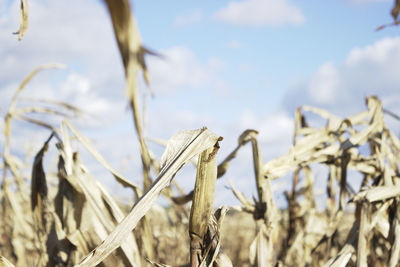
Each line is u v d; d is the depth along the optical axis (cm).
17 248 316
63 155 238
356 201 246
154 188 125
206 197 143
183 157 129
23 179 356
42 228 241
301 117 336
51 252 235
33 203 247
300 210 344
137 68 70
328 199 353
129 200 262
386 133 326
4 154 307
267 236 248
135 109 82
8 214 346
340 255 230
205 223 145
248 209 256
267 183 256
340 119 322
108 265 206
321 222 339
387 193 231
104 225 228
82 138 227
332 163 296
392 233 234
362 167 296
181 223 423
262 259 244
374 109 329
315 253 323
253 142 257
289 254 323
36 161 248
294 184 347
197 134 136
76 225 232
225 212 160
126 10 64
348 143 282
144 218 223
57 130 248
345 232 375
